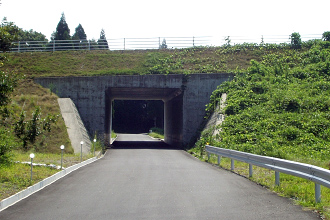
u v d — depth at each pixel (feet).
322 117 76.23
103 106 97.04
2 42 47.88
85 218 22.80
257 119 79.20
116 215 23.38
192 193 30.66
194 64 109.70
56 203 27.53
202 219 22.13
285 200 27.78
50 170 43.68
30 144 74.18
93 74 100.01
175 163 58.18
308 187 31.60
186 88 98.63
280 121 76.33
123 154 79.46
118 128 289.12
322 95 87.10
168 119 131.34
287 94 88.07
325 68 104.94
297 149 61.11
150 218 22.45
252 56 117.29
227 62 111.86
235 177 40.75
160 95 122.31
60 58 116.78
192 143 93.40
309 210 24.41
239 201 27.40
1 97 44.16
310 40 127.85
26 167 43.98
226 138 72.38
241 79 99.25
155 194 30.35
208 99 98.73
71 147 76.48
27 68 108.17
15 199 28.53
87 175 43.06
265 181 36.86
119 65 110.22
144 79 97.96
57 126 81.92
